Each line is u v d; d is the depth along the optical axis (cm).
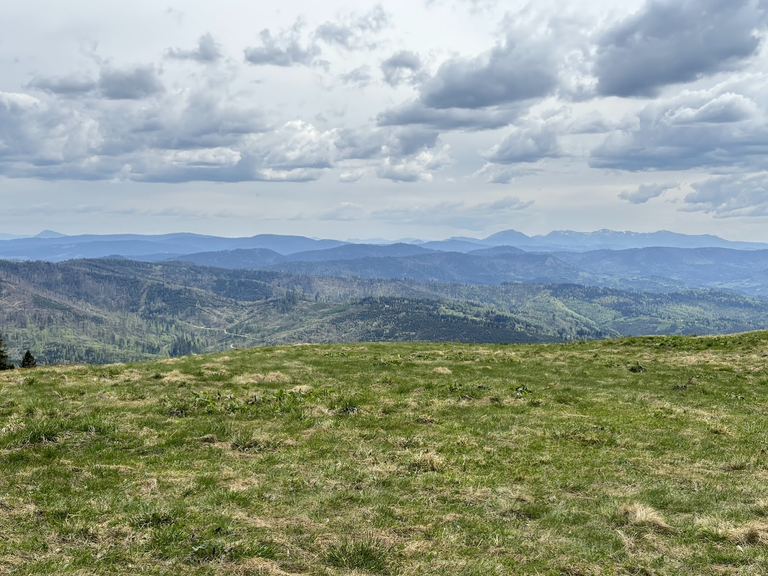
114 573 809
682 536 1028
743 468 1483
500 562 920
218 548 891
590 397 2469
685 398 2478
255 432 1709
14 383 2550
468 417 2025
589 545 993
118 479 1251
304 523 1042
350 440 1669
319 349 4628
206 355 4106
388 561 900
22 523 966
